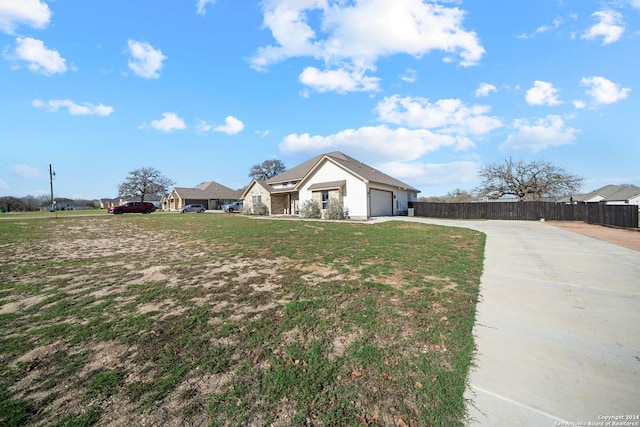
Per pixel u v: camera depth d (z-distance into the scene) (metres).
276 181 29.20
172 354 3.01
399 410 2.23
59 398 2.37
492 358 2.92
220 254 8.34
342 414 2.19
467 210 26.67
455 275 5.94
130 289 5.18
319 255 8.01
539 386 2.48
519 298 4.61
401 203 30.77
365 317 3.88
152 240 11.58
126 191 61.81
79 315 4.04
